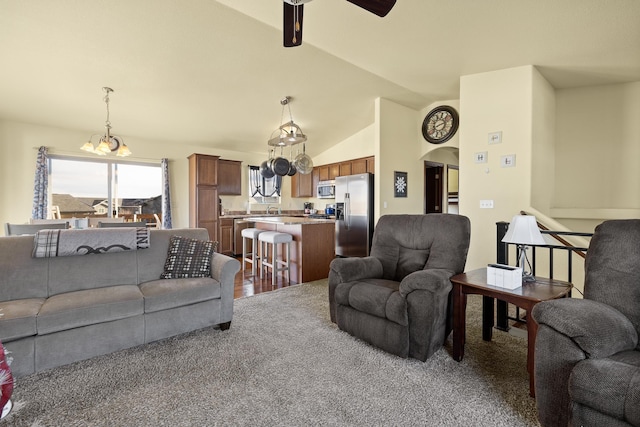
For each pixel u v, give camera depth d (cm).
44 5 261
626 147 375
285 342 232
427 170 628
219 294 250
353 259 264
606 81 377
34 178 480
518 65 342
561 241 290
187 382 180
